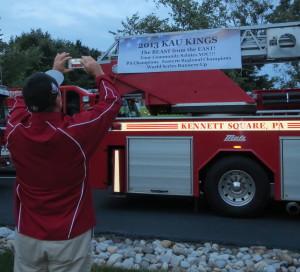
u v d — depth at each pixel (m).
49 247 2.23
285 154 6.64
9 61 32.66
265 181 6.79
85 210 2.33
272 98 7.11
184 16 19.41
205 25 19.19
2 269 4.08
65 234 2.22
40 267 2.35
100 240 5.73
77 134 2.20
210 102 7.08
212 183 7.00
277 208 7.84
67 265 2.27
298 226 6.50
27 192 2.26
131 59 7.34
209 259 4.86
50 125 2.20
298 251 5.29
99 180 7.47
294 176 6.61
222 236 5.91
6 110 11.84
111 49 7.57
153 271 4.23
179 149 7.04
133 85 7.38
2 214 7.36
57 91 2.25
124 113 8.05
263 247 5.36
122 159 7.36
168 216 7.18
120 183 7.34
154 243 5.50
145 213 7.40
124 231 6.14
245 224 6.61
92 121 2.28
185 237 5.82
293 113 7.10
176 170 7.05
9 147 2.27
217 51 7.03
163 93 7.27
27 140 2.18
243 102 6.99
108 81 2.52
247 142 6.78
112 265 4.43
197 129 6.97
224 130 6.86
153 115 7.78
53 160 2.18
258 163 6.89
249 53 7.14
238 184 6.92
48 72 2.54
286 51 6.98
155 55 7.26
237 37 7.02
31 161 2.20
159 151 7.13
